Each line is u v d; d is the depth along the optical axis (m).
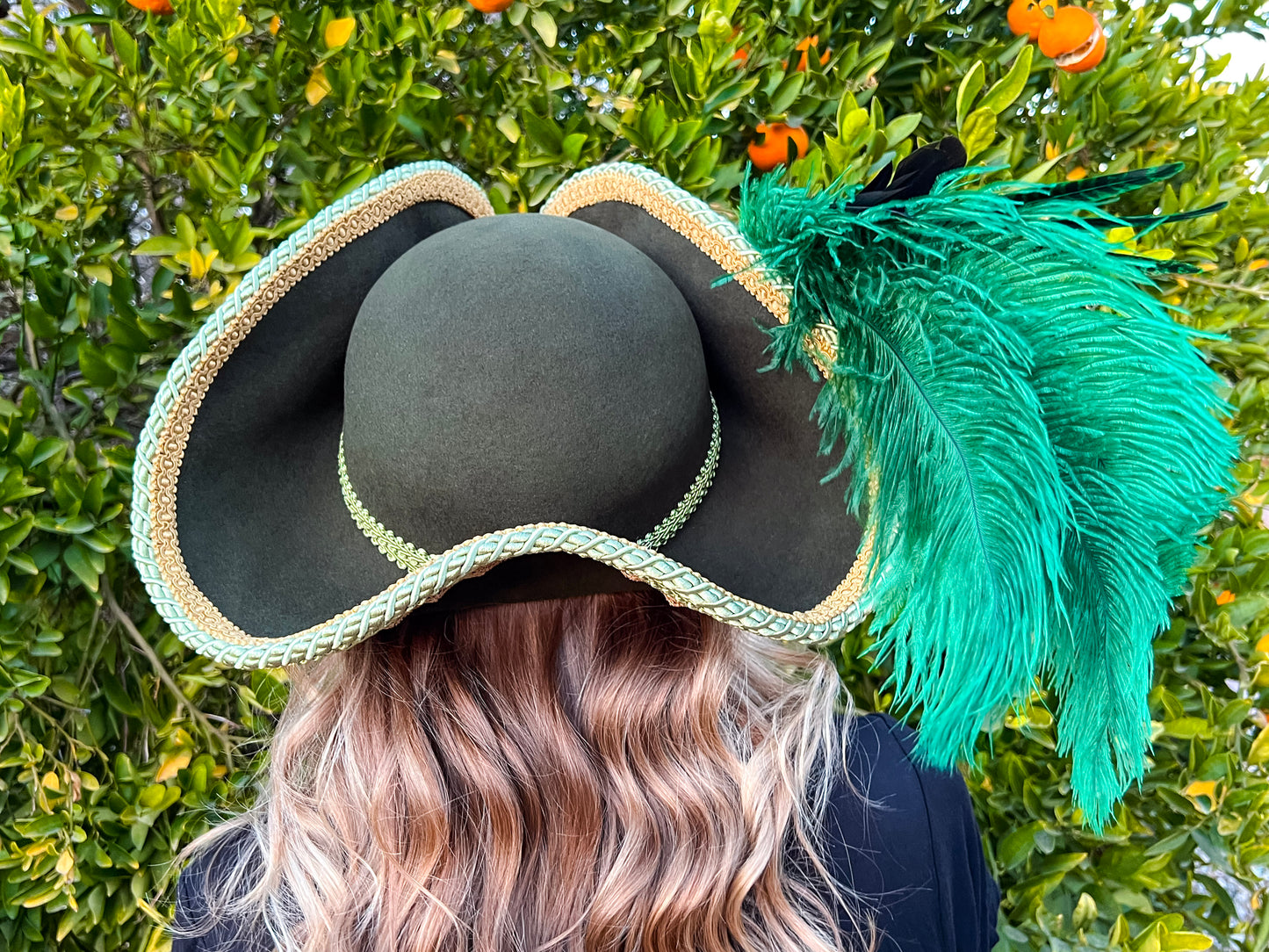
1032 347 0.59
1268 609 1.61
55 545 1.40
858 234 0.65
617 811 0.70
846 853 0.77
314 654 0.66
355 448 0.68
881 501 0.66
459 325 0.61
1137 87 1.65
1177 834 1.57
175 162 1.56
